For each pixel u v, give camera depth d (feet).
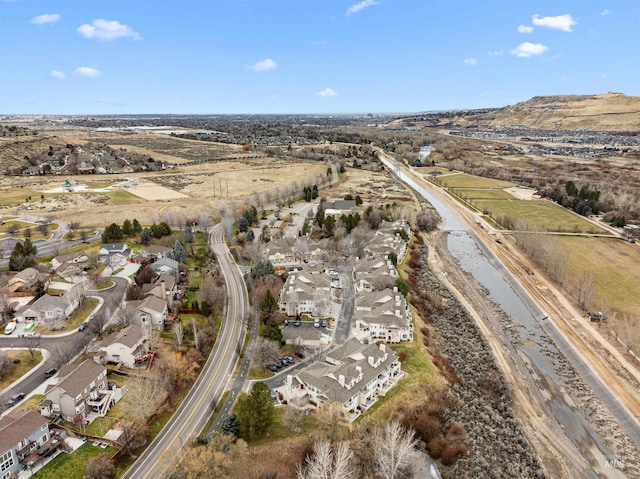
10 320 408.67
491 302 568.41
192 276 538.06
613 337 474.49
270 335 387.55
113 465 257.14
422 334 451.53
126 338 354.95
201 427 298.35
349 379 326.44
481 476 292.81
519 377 409.90
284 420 302.04
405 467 282.15
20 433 252.21
